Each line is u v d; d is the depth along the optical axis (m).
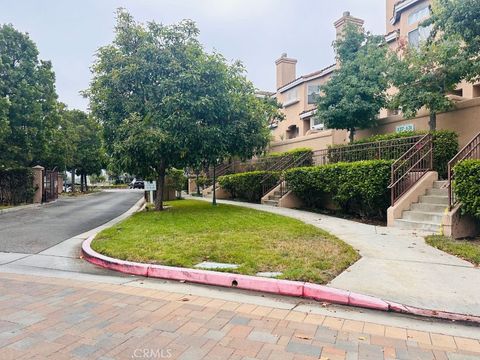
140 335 3.67
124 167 12.84
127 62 12.38
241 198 19.20
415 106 11.49
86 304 4.59
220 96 12.63
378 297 4.54
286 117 29.53
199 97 12.12
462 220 7.88
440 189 9.49
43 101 22.61
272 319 4.12
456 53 10.36
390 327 3.92
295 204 14.61
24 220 13.00
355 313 4.34
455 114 11.63
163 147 12.18
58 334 3.69
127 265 6.25
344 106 14.05
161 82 12.09
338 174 11.38
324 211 12.93
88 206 19.36
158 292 5.12
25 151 20.69
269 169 17.86
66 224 11.97
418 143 10.16
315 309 4.46
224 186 20.42
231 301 4.74
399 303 4.37
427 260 6.12
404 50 12.90
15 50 20.98
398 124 14.03
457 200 8.01
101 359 3.19
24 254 7.66
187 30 13.21
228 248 6.93
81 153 37.22
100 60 12.66
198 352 3.31
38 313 4.27
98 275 6.12
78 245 8.54
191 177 26.75
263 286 5.13
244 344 3.48
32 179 20.53
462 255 6.29
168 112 12.02
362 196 10.50
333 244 7.21
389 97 16.27
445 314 4.11
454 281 5.08
